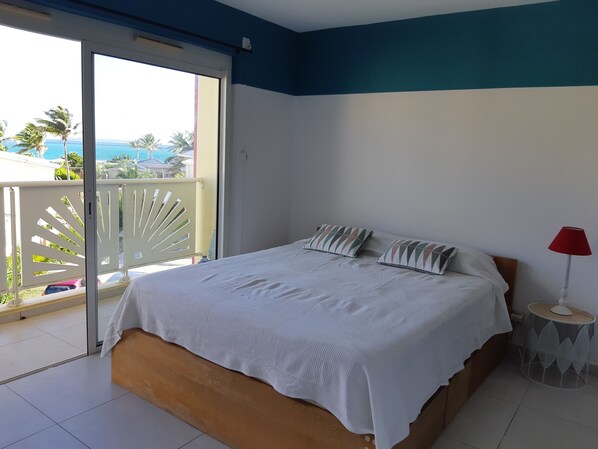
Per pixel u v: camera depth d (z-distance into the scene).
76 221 3.90
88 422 2.27
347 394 1.70
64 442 2.11
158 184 3.91
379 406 1.68
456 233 3.56
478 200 3.43
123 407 2.42
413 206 3.75
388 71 3.75
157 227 4.03
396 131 3.76
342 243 3.53
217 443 2.16
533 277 3.25
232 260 3.15
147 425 2.27
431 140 3.60
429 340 2.06
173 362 2.33
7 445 2.07
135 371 2.52
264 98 4.00
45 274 3.76
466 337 2.46
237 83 3.75
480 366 2.80
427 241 3.38
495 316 2.91
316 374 1.80
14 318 3.54
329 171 4.19
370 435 1.70
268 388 1.97
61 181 3.75
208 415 2.20
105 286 3.65
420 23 3.56
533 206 3.21
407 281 2.84
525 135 3.19
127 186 3.69
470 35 3.35
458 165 3.49
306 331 1.94
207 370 2.18
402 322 2.10
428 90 3.57
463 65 3.39
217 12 3.43
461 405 2.55
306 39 4.20
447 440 2.26
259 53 3.87
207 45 3.40
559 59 3.02
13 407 2.37
